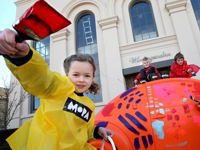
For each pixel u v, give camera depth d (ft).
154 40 26.14
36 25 1.97
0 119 27.61
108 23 28.73
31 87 2.87
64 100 3.54
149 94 5.74
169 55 24.93
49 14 1.96
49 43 32.55
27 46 2.37
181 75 12.71
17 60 2.46
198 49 23.88
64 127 3.32
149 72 13.57
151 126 5.03
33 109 30.09
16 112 29.40
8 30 1.99
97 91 5.08
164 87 5.79
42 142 3.14
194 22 25.57
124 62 26.50
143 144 4.89
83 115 3.76
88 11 32.37
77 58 3.97
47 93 3.24
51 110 3.37
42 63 2.72
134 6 30.48
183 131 4.80
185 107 5.14
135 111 5.43
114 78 25.58
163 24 26.91
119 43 27.73
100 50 28.43
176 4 26.40
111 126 5.26
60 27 2.10
